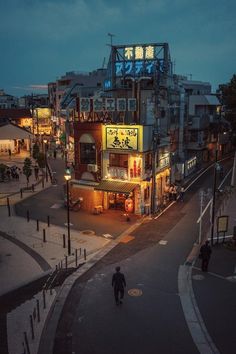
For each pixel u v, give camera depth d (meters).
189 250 22.42
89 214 30.02
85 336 13.60
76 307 15.71
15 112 80.00
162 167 33.38
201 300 16.25
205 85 75.31
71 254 21.77
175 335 13.66
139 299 16.39
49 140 74.25
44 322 14.41
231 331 13.89
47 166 49.47
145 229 26.38
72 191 31.55
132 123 30.14
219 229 23.17
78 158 31.09
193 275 18.86
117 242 23.81
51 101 95.12
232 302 16.05
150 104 30.86
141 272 19.33
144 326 14.26
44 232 23.80
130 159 29.09
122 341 13.30
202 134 54.50
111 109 29.45
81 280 18.38
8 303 16.00
